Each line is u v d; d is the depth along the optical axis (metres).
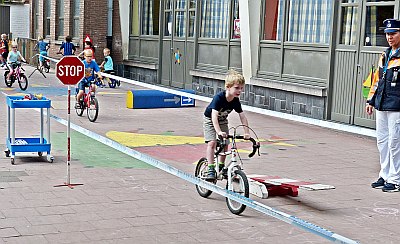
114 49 30.81
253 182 9.59
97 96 22.75
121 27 29.84
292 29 18.67
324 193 9.83
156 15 27.64
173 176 10.73
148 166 11.48
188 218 8.36
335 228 8.05
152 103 19.80
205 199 9.33
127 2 29.62
